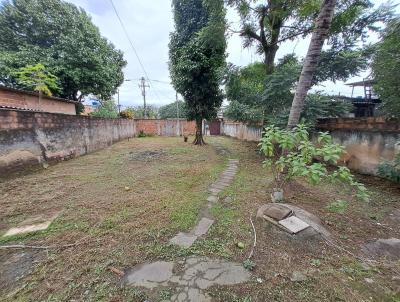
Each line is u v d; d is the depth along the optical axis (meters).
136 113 23.97
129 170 5.17
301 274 1.72
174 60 9.69
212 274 1.73
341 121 5.29
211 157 7.19
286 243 2.13
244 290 1.57
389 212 2.93
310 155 2.56
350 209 2.99
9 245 2.08
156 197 3.40
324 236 2.22
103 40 12.20
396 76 3.40
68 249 2.02
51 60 9.02
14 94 6.43
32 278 1.66
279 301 1.47
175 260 1.90
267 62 7.18
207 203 3.27
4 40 9.03
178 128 19.08
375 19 5.45
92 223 2.52
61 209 2.90
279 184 3.45
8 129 3.99
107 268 1.77
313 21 5.99
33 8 8.95
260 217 2.61
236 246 2.12
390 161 4.11
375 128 4.46
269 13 6.30
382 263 1.87
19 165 4.26
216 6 6.00
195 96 9.52
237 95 7.20
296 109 3.52
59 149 5.72
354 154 4.99
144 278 1.68
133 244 2.12
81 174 4.66
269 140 2.80
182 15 9.13
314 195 3.46
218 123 20.00
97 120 8.64
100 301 1.46
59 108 8.91
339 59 5.82
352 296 1.51
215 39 6.93
